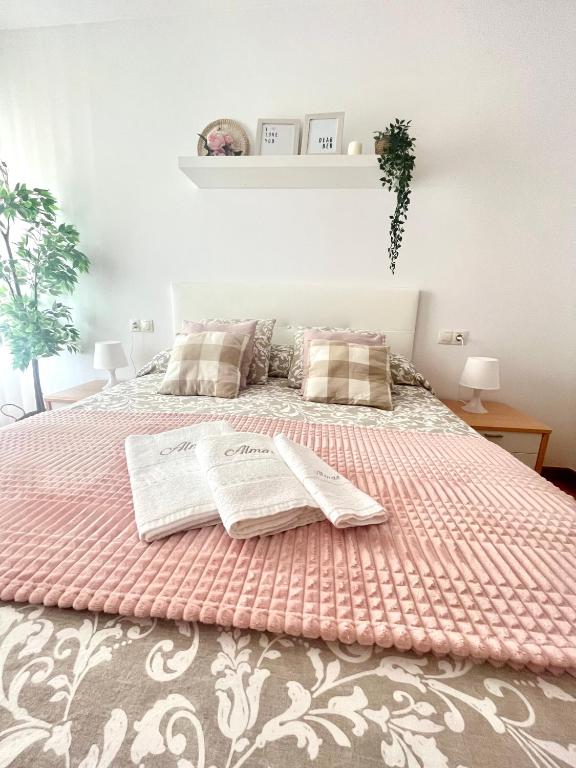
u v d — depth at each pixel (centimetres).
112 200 229
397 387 192
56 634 49
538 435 177
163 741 38
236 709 41
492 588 56
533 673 46
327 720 40
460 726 40
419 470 99
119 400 159
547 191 192
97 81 214
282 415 145
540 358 212
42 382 263
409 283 213
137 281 239
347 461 103
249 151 207
